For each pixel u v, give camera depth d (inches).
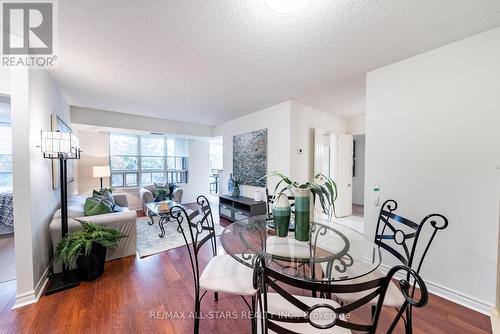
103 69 90.0
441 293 72.8
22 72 67.7
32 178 70.8
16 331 57.3
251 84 108.0
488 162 64.3
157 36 66.8
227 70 91.0
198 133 216.8
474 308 66.0
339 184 174.7
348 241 66.3
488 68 63.7
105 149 195.3
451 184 71.1
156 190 193.5
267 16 57.4
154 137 229.5
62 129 120.6
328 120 169.2
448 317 62.8
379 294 30.7
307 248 59.6
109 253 98.0
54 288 73.9
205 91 118.2
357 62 83.6
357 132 181.6
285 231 64.2
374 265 52.7
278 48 73.5
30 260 68.6
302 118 145.3
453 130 70.4
